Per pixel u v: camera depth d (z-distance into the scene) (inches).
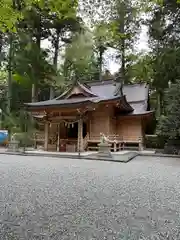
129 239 91.4
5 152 510.6
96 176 239.9
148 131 796.6
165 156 491.8
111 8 154.3
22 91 943.0
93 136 584.1
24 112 788.6
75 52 414.0
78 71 866.8
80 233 95.9
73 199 149.3
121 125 662.5
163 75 689.6
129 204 140.2
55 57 837.2
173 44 668.1
